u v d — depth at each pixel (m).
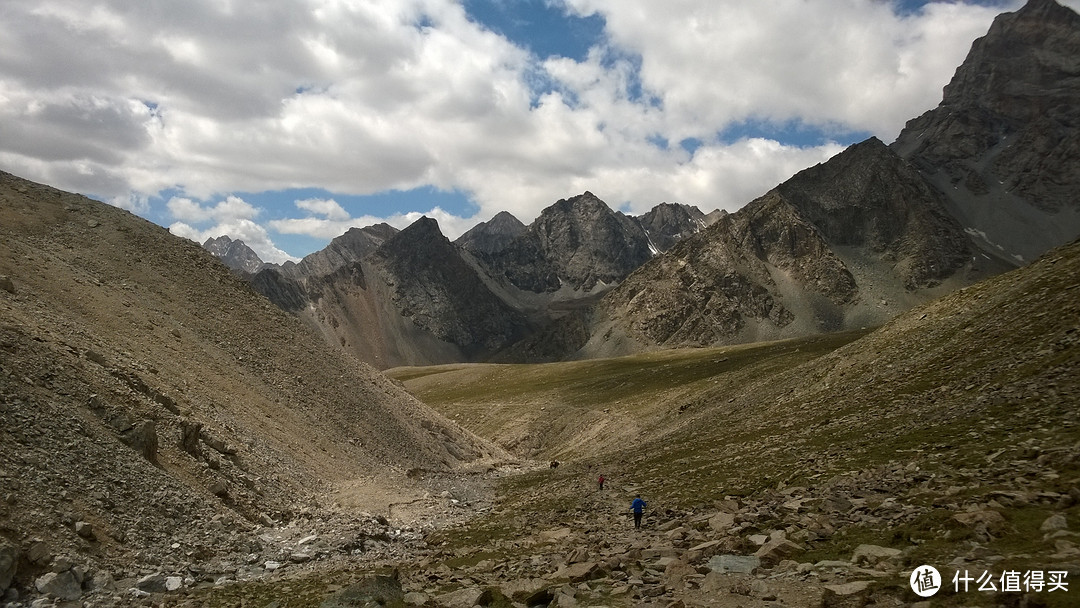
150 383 46.62
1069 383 36.03
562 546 31.97
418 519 51.06
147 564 29.16
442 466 85.62
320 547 36.72
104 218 74.81
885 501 24.41
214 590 27.44
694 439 76.38
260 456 50.06
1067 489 20.47
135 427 36.62
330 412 73.31
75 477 30.91
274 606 23.39
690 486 45.22
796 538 22.27
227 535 34.84
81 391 37.12
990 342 53.78
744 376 121.56
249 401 60.22
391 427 82.56
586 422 161.25
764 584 17.17
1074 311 47.88
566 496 57.38
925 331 69.62
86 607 24.48
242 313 77.12
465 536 42.75
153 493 34.06
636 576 20.92
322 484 54.16
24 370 34.78
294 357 77.44
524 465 110.31
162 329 60.59
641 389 180.88
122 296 61.72
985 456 27.98
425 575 26.86
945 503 22.22
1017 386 40.00
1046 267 64.00
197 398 51.62
